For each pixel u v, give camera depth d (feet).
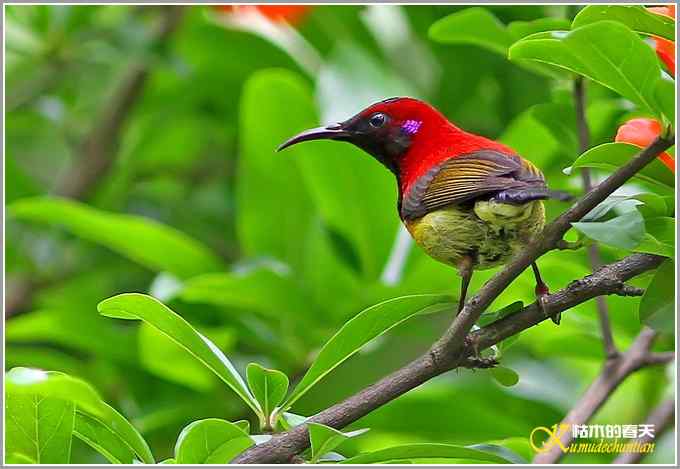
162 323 23.03
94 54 45.01
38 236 43.78
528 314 24.00
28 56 46.21
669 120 21.30
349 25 45.19
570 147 31.30
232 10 44.75
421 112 32.14
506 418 35.68
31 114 47.19
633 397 40.19
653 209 23.58
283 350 36.68
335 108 38.01
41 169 51.03
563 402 37.58
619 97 35.94
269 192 39.04
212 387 36.68
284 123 37.99
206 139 49.67
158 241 35.73
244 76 46.47
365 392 22.74
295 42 45.47
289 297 35.14
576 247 22.52
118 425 22.02
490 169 27.81
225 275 33.73
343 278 36.22
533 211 27.09
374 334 23.70
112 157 46.14
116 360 38.45
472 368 23.63
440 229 28.17
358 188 36.47
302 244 39.01
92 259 44.34
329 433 20.54
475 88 42.73
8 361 38.34
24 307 43.39
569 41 21.27
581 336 35.24
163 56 43.88
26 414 22.62
